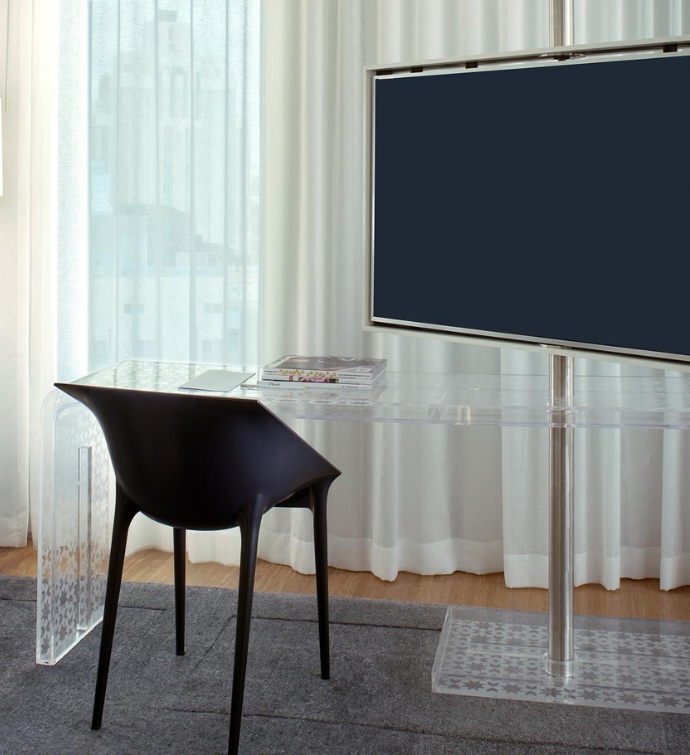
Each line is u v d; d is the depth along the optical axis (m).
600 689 2.34
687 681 2.37
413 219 2.47
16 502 3.47
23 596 2.97
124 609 2.88
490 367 3.19
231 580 3.19
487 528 3.26
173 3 3.23
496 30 3.09
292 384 2.37
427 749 2.11
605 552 3.11
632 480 3.15
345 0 3.10
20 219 3.38
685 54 2.02
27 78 3.33
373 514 3.26
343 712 2.26
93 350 3.40
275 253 3.29
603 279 2.18
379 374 2.47
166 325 3.36
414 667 2.50
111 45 3.27
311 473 2.25
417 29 3.10
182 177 3.29
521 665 2.46
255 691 2.37
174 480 2.07
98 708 2.18
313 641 2.66
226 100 3.21
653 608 2.97
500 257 2.34
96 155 3.32
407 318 2.53
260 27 3.20
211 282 3.31
